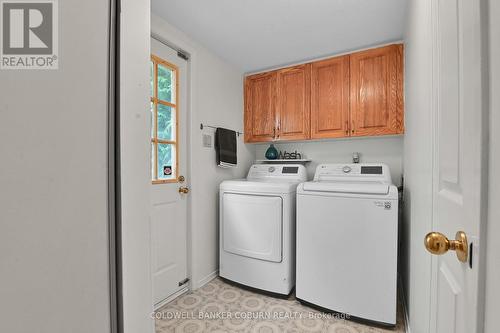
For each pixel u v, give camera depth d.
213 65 2.27
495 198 0.34
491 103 0.36
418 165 1.16
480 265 0.38
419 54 1.12
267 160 2.77
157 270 1.78
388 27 1.82
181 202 1.99
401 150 2.22
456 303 0.53
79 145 0.43
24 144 0.35
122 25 0.53
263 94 2.59
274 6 1.59
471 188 0.42
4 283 0.33
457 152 0.54
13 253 0.34
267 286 1.94
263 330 1.54
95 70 0.46
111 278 0.48
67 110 0.41
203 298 1.92
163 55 1.82
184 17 1.72
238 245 2.08
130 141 0.55
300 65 2.38
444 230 0.66
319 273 1.73
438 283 0.74
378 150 2.31
